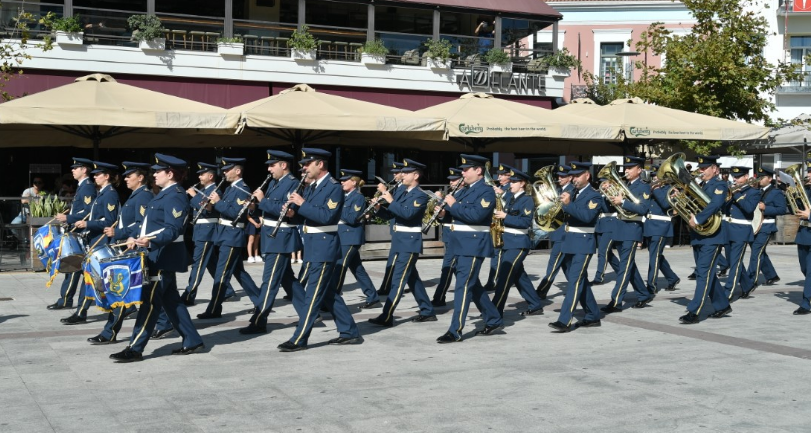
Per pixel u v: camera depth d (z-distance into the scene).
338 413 6.63
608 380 7.68
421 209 10.49
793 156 34.19
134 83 20.75
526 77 24.64
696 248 10.90
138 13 20.77
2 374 7.93
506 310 12.00
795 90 34.59
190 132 17.53
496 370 8.09
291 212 9.42
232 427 6.28
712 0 24.61
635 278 12.17
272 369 8.14
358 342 9.46
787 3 34.59
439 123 16.97
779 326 10.59
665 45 25.36
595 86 30.95
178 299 8.77
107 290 8.23
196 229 12.13
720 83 24.17
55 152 20.88
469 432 6.16
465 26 24.66
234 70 21.55
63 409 6.76
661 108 20.44
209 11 22.53
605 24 33.50
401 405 6.86
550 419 6.47
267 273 10.00
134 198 8.77
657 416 6.55
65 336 9.84
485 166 9.58
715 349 9.10
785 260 19.42
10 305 12.11
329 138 20.16
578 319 11.20
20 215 16.19
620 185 11.53
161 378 7.77
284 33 22.44
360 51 22.89
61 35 19.86
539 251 20.45
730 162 34.12
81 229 11.16
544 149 22.50
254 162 22.48
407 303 12.61
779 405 6.88
